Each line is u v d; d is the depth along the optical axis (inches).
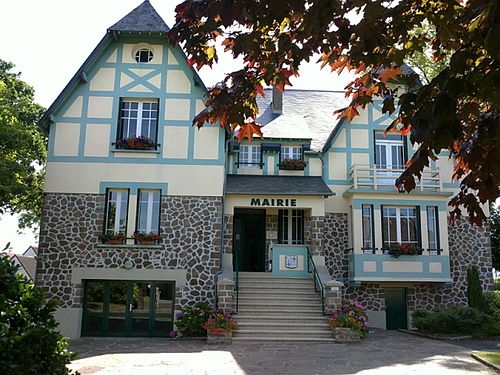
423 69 725.3
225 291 549.6
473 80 151.9
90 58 631.8
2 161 576.4
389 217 678.5
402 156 725.9
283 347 479.5
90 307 595.2
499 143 162.1
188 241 605.3
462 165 209.8
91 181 614.2
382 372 360.8
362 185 688.4
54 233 598.9
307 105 848.9
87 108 632.4
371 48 190.5
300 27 182.9
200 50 194.9
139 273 594.6
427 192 671.8
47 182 610.9
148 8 658.8
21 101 732.0
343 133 725.9
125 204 618.2
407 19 186.7
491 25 131.6
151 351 462.6
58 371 186.1
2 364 154.0
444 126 144.6
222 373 358.9
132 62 646.5
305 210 711.7
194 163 625.0
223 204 642.2
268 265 701.3
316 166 720.3
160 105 637.3
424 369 370.9
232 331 515.8
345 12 180.5
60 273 589.9
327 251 686.5
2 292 187.6
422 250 662.5
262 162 724.0
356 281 650.8
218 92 199.3
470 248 698.2
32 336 168.6
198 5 166.2
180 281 594.9
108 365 390.6
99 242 598.9
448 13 175.5
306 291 604.4
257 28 183.9
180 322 561.3
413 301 679.1
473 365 386.9
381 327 668.7
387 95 214.7
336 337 509.4
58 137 623.5
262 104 850.8
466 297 684.1
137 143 619.2
